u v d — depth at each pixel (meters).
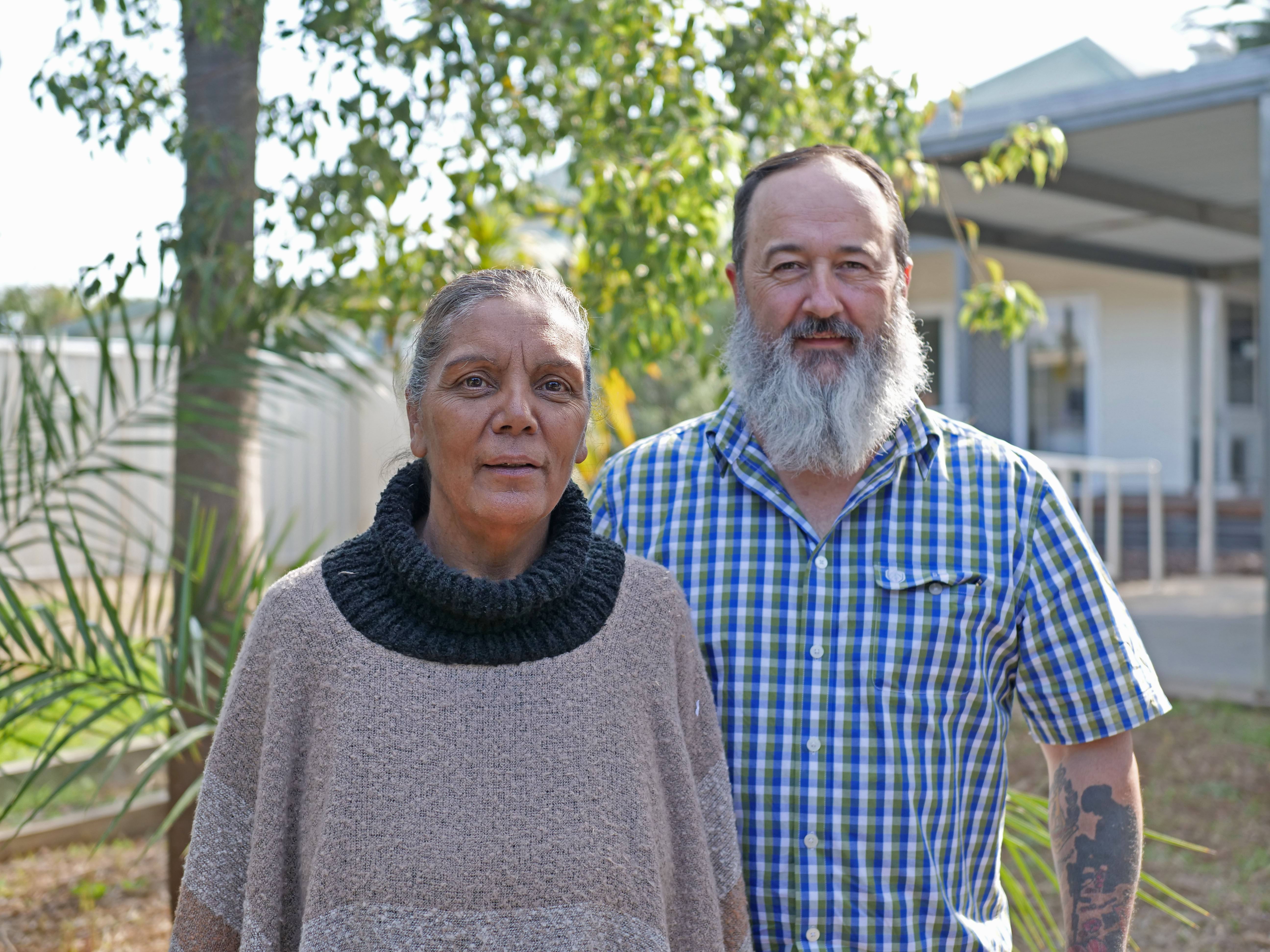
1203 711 6.45
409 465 1.71
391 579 1.55
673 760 1.63
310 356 3.66
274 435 10.12
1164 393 12.42
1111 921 1.80
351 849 1.44
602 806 1.52
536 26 3.89
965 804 1.84
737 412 1.98
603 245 3.73
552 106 4.09
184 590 2.78
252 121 3.73
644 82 3.78
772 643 1.86
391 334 3.84
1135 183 8.77
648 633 1.65
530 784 1.49
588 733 1.54
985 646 1.85
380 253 3.87
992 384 13.34
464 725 1.50
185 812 3.58
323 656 1.52
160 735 4.52
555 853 1.47
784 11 3.90
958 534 1.87
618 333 3.75
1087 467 10.65
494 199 4.25
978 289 4.24
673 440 2.05
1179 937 3.88
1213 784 5.26
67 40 3.80
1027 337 13.16
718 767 1.73
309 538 10.42
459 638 1.52
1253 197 9.26
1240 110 6.66
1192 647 7.88
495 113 4.11
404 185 3.74
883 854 1.79
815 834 1.81
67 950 3.70
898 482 1.89
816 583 1.87
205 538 3.61
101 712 2.56
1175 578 11.02
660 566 1.74
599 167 3.64
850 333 1.89
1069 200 8.86
